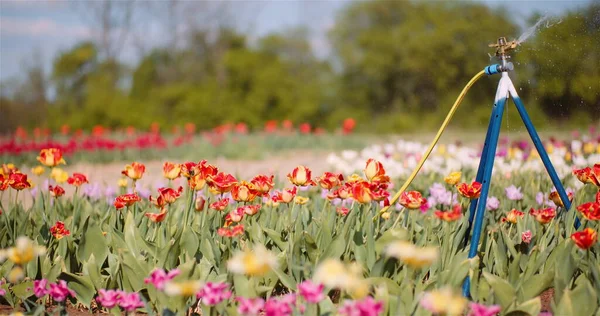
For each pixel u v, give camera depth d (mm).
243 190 3102
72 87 31750
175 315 2621
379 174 3018
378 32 29391
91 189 4715
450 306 2021
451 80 27422
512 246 3051
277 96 27562
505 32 25609
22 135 16234
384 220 3711
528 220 3592
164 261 3027
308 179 3203
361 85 29703
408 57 28000
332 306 2510
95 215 4254
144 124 25984
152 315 2588
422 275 2971
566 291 2449
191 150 14539
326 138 17031
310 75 29875
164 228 3369
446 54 27141
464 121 26781
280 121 27625
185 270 2654
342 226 3285
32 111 31906
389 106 29438
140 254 3229
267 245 3371
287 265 3061
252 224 3314
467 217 2992
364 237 3258
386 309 2453
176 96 27047
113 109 25938
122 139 19297
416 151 7332
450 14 27781
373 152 7031
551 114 12273
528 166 6062
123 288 2996
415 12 28750
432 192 4348
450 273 2650
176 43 31609
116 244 3258
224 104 27125
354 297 2492
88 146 12703
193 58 31438
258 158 13250
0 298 3129
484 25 26141
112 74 31609
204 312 2705
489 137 3045
